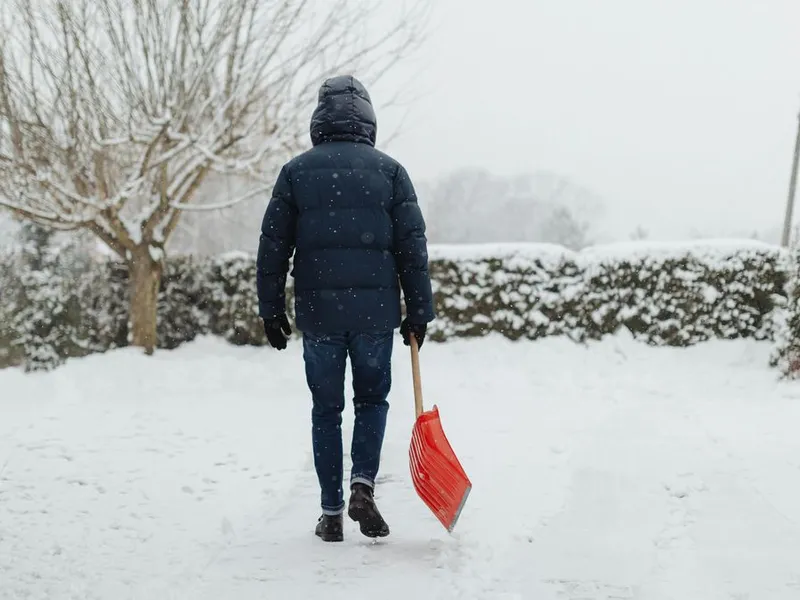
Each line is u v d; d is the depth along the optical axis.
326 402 3.60
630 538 3.72
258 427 6.38
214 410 7.06
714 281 8.97
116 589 3.37
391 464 4.98
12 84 9.64
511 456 5.21
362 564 3.38
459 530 3.81
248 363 9.16
